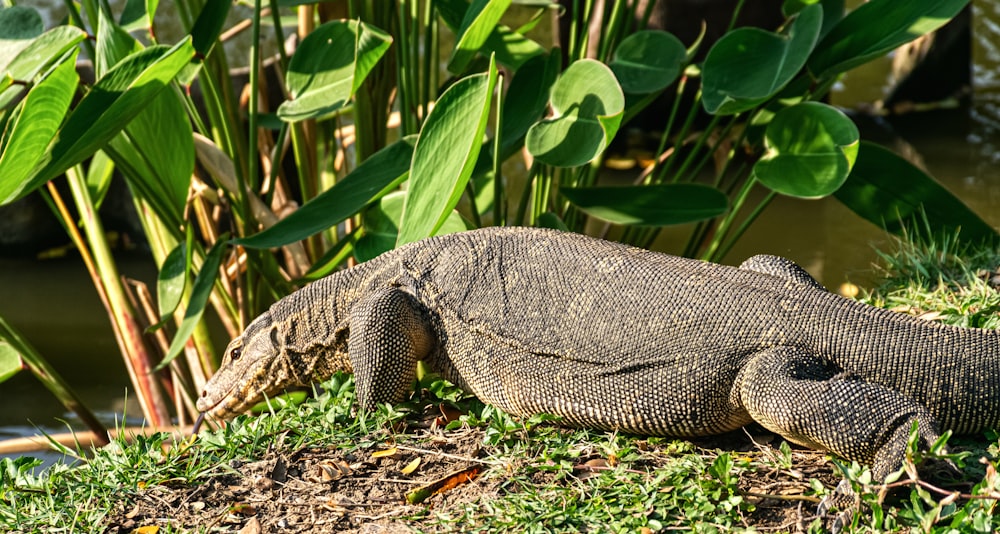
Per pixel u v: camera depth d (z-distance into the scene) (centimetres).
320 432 451
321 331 501
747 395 400
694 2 1062
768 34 611
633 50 671
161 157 620
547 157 559
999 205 938
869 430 369
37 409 740
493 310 456
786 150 603
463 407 474
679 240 962
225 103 711
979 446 392
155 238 746
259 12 632
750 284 423
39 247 1018
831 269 854
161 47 530
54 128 520
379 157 608
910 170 653
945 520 351
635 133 1159
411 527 383
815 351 399
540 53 669
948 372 386
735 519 369
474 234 482
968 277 569
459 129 516
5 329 653
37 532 391
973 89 1296
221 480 425
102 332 862
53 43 556
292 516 400
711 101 600
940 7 615
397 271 486
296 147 722
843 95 1302
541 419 441
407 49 651
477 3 609
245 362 521
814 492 383
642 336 423
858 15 624
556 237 467
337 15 748
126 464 433
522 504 384
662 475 391
